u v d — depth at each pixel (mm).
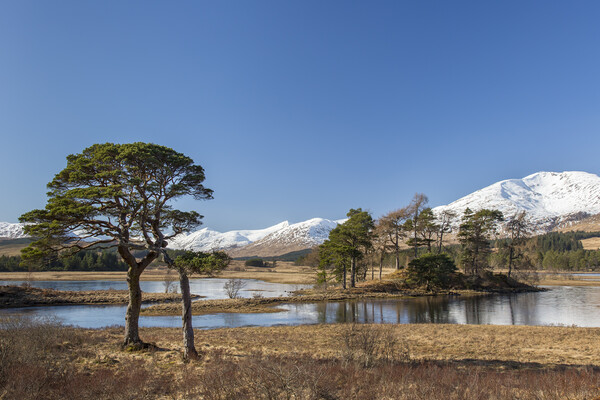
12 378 10281
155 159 17062
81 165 17172
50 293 53531
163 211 19828
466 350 21109
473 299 58500
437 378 11711
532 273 85000
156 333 26859
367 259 80125
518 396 10367
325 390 9797
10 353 12078
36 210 16375
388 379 11484
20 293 51656
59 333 19094
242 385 10609
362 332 17828
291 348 20281
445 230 81250
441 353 19953
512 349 21500
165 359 16531
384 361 14969
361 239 67875
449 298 60000
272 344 22031
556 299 58281
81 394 10055
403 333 27391
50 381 10797
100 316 40031
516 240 78375
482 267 75375
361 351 15906
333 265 80188
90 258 136625
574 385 10953
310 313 44125
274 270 177125
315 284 73375
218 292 75375
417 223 78562
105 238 19953
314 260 114250
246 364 12406
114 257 145000
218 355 16688
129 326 18938
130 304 19172
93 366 14422
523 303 53375
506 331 28562
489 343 23359
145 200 17594
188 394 10492
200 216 21375
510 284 74250
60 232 16922
